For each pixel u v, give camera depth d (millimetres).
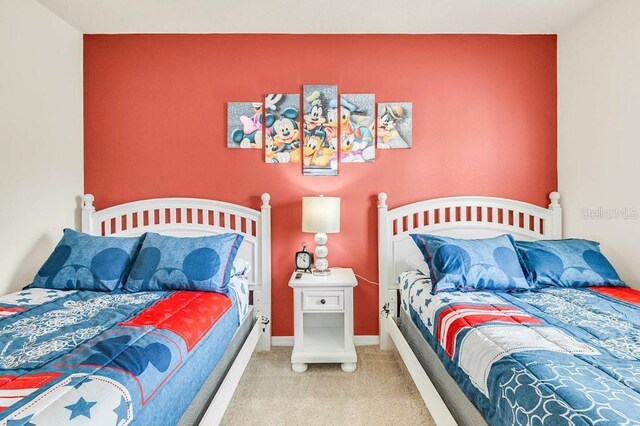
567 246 2334
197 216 2855
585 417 865
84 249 2232
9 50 2180
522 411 1010
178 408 1304
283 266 2896
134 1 2391
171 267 2123
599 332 1420
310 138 2861
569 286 2166
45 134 2471
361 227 2893
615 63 2312
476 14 2576
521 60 2883
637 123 2168
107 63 2850
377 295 2902
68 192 2697
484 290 2123
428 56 2877
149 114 2865
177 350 1354
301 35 2863
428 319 1918
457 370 1485
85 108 2859
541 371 1085
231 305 2074
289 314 2906
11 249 2211
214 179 2881
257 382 2305
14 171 2229
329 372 2443
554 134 2895
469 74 2883
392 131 2869
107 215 2793
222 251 2227
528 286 2129
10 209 2203
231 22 2684
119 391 1001
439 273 2156
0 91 2123
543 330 1434
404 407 2023
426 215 2926
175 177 2879
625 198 2260
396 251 2838
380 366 2525
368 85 2879
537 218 2840
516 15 2590
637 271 2193
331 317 2951
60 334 1396
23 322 1535
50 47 2510
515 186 2895
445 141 2885
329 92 2859
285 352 2770
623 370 1095
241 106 2861
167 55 2859
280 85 2875
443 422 1524
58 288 2113
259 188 2883
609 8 2354
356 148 2869
